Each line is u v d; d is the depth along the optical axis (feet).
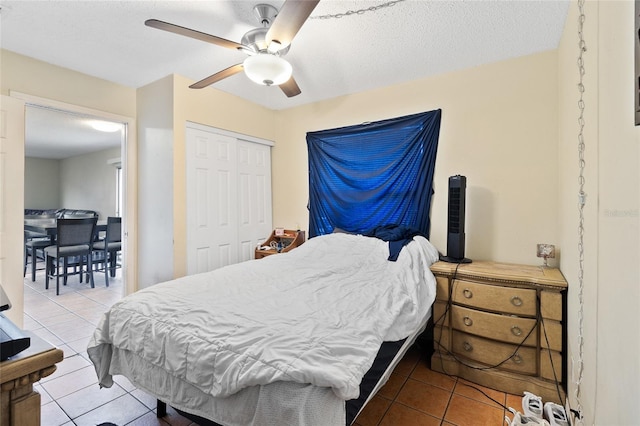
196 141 10.19
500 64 8.55
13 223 8.04
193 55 8.47
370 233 9.89
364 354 3.93
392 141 10.14
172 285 6.20
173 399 4.33
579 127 5.16
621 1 3.08
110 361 5.32
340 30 7.13
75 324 9.94
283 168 12.89
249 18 6.72
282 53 7.54
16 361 1.97
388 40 7.55
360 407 3.94
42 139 17.95
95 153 21.95
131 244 10.57
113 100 10.13
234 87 10.70
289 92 8.20
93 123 14.28
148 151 10.26
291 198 12.67
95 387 6.58
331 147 11.39
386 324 4.85
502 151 8.50
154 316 4.87
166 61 8.80
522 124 8.26
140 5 6.36
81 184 23.34
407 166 9.84
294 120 12.54
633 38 2.76
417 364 7.72
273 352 3.73
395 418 5.73
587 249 4.51
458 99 9.13
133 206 10.62
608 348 3.40
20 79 8.33
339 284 6.63
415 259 7.55
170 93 9.59
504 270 7.23
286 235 12.42
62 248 13.70
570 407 5.57
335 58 8.46
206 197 10.50
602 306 3.67
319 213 11.66
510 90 8.41
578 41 5.24
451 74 9.24
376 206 10.36
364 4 6.20
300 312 4.95
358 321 4.72
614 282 3.24
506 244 8.41
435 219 9.48
